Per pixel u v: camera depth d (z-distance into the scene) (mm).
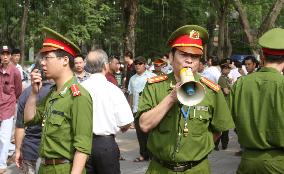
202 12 50812
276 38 6457
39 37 39938
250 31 25172
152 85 6281
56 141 5863
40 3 39938
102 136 8195
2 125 12711
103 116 8219
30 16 39750
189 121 6070
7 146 12734
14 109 12914
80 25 38312
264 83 6355
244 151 6578
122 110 8367
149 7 48406
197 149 6094
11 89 12781
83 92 5891
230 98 6602
